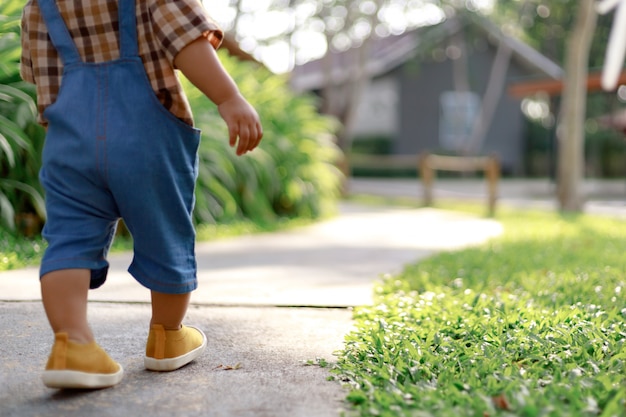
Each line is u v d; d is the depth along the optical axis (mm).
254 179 6949
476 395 1757
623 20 8461
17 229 4914
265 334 2637
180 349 2123
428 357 2152
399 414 1648
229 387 1963
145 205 1812
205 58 1774
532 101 27812
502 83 24812
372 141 23719
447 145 23922
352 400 1818
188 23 1758
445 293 3383
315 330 2709
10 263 3982
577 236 6508
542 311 2871
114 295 3295
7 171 4918
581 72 10422
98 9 1805
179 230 1909
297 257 4953
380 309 2955
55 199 1812
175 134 1824
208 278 3965
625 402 1738
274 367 2182
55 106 1807
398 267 4504
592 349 2291
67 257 1765
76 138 1777
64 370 1740
